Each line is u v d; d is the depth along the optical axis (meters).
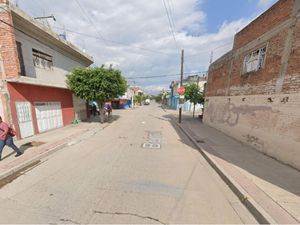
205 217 3.24
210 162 6.09
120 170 5.38
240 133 8.79
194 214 3.32
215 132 11.48
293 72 5.44
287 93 5.65
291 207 3.37
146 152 7.30
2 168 5.28
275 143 6.17
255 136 7.46
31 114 9.91
